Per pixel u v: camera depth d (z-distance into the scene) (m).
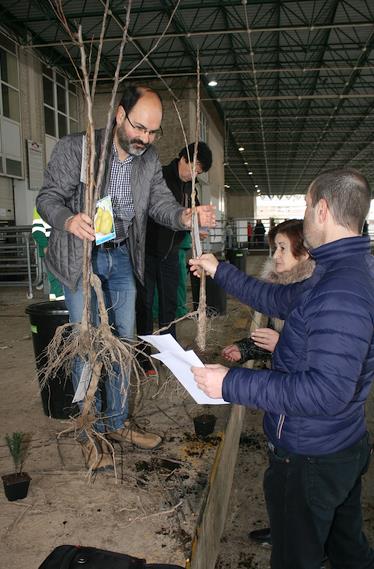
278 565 1.38
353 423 1.29
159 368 3.45
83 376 1.82
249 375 1.17
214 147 20.53
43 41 12.59
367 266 1.18
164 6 10.88
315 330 1.12
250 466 3.02
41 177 12.84
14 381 3.35
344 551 1.49
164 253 3.21
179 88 14.73
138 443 2.30
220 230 16.58
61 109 14.30
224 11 11.41
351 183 1.19
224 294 5.43
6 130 11.30
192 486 2.00
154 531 1.70
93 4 10.48
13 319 5.72
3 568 1.50
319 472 1.29
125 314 2.25
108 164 1.96
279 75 16.02
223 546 2.30
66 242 1.97
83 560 1.15
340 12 11.45
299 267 1.95
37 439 2.40
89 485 1.98
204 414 2.62
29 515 1.78
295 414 1.12
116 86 1.61
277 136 24.64
